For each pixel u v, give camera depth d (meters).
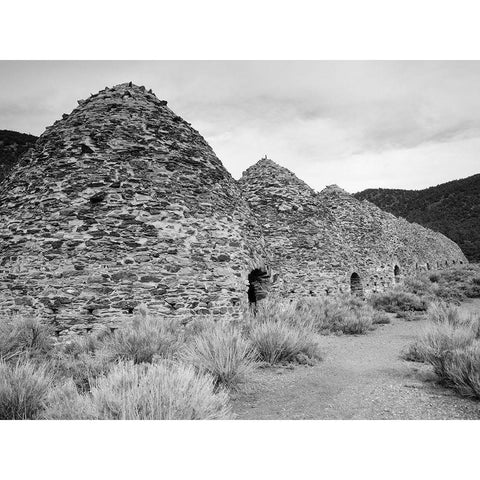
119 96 10.45
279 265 14.79
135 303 8.33
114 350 5.80
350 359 7.01
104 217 8.72
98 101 10.32
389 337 9.60
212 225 9.68
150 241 8.77
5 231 9.06
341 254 16.98
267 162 17.44
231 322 8.66
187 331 7.80
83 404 3.50
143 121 10.09
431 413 4.16
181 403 3.45
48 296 8.19
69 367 5.57
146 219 8.90
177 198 9.41
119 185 9.03
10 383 3.91
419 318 12.99
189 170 10.02
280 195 16.20
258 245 11.31
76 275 8.27
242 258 9.94
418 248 36.03
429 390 4.95
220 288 9.16
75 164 9.22
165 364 4.83
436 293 19.12
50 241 8.51
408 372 5.86
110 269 8.38
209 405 3.60
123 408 3.22
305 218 16.09
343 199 24.72
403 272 27.75
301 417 4.17
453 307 9.80
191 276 8.89
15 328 6.97
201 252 9.21
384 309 15.29
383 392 4.92
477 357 4.81
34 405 3.80
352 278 18.84
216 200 10.16
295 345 6.64
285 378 5.62
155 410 3.35
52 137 10.02
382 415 4.16
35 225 8.78
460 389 4.74
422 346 6.72
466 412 4.16
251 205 15.95
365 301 16.48
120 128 9.74
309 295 14.88
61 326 8.03
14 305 8.35
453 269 29.22
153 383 3.60
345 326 10.38
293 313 9.16
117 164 9.27
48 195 8.98
